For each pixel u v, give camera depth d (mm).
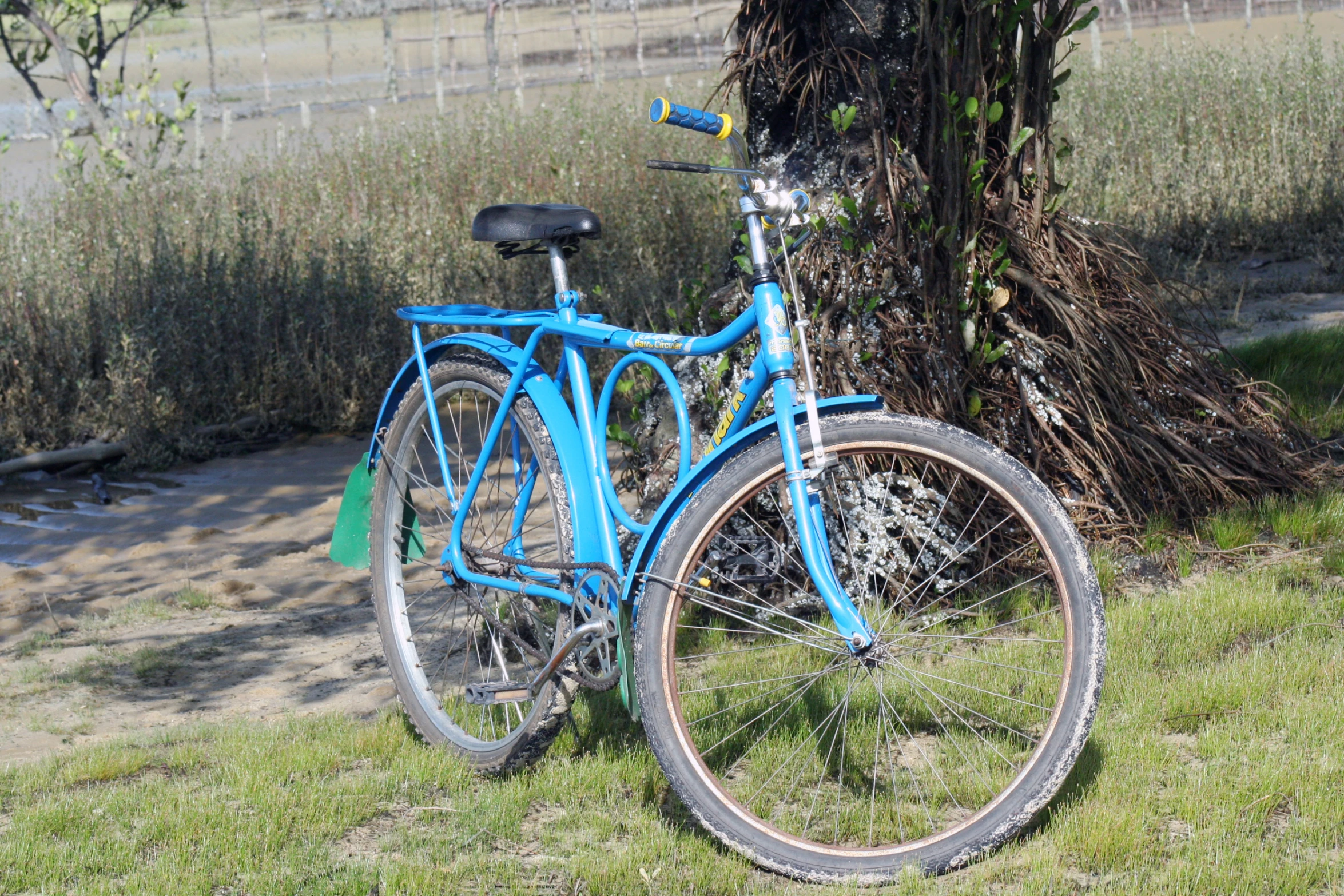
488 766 2855
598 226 2859
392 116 13109
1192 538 3980
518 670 3422
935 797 2619
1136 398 4219
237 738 3139
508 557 2865
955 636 3174
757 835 2391
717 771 2770
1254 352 5730
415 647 3197
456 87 26562
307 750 3004
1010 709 2914
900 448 2367
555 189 9117
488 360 3057
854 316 3934
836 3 4016
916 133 4004
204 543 5375
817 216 3945
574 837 2588
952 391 3936
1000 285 4062
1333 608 3373
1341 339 5812
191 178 9938
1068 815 2475
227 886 2447
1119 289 4441
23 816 2717
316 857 2525
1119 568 3799
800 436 2385
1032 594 3570
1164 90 11617
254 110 24031
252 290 7473
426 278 8078
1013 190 4090
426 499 3455
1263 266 9023
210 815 2684
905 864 2344
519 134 10672
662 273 8102
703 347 2553
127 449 6684
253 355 7383
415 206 9055
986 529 3705
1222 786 2539
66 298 7402
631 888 2357
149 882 2418
